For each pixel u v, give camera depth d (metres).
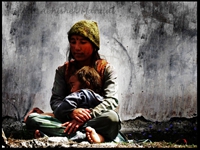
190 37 8.04
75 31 5.54
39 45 8.12
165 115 7.95
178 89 7.98
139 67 8.07
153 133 7.45
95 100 5.36
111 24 8.14
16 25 8.18
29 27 8.17
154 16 8.13
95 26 5.68
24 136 6.75
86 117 5.21
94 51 5.73
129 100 8.01
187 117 7.90
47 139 4.86
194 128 7.04
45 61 8.09
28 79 8.07
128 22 8.14
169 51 8.06
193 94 7.95
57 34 8.13
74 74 5.61
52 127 5.22
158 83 8.02
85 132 5.22
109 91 5.45
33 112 5.55
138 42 8.11
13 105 8.01
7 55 8.13
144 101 7.99
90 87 5.50
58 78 5.73
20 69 8.09
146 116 7.96
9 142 4.79
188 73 7.99
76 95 5.33
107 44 8.12
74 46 5.57
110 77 5.54
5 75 8.09
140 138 7.25
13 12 8.20
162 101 7.98
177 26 8.08
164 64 8.05
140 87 8.02
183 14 8.09
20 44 8.14
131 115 7.97
